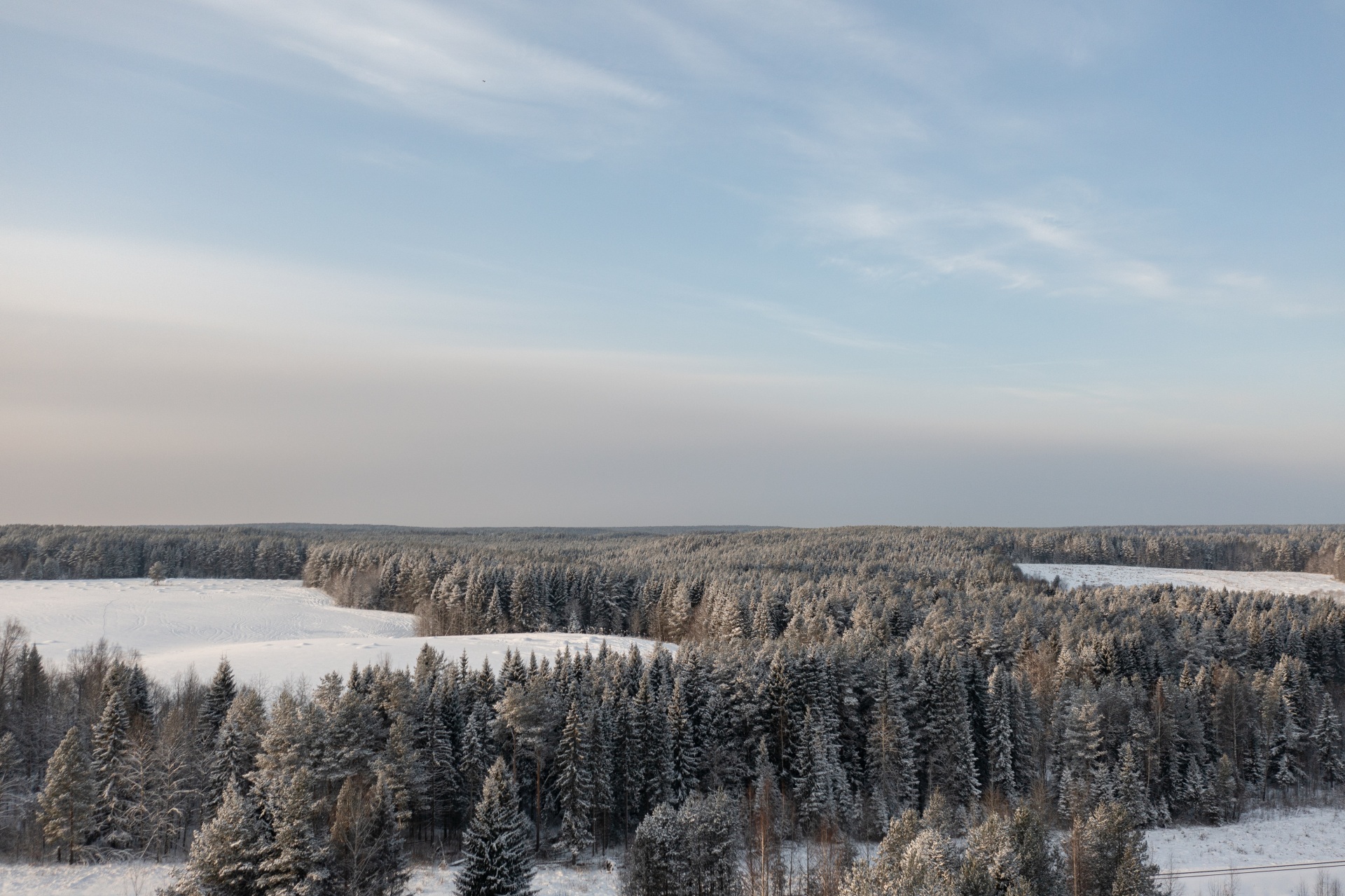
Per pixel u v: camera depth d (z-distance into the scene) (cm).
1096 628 11544
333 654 9662
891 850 4266
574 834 5969
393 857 4175
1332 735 8825
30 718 6556
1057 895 4188
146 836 5406
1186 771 8075
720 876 4622
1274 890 5778
